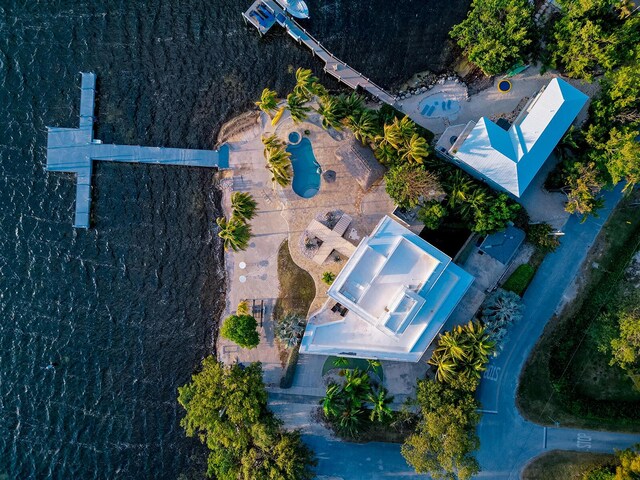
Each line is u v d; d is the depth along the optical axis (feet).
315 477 187.62
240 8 198.39
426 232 185.06
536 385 186.80
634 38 172.45
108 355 197.67
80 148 195.83
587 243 186.91
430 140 186.80
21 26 200.13
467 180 176.55
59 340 198.29
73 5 199.93
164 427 196.24
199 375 177.58
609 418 181.78
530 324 187.73
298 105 177.68
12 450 197.47
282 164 177.68
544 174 186.50
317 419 189.37
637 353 170.09
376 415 183.62
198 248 196.65
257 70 196.85
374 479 187.21
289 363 187.83
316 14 195.93
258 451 173.88
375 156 184.34
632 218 185.78
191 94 197.57
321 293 189.57
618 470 168.76
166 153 194.90
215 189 195.62
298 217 191.21
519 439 187.11
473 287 186.80
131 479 196.13
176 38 198.49
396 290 171.94
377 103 191.83
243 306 189.26
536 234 181.57
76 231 198.39
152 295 197.47
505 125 184.96
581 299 186.39
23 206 199.31
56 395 197.77
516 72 186.50
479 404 171.73
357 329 177.58
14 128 199.11
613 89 168.76
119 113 197.57
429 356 187.42
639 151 158.71
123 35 198.70
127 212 197.88
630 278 184.44
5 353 198.59
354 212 190.19
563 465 185.47
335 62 192.34
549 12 187.21
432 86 190.60
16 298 199.00
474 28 179.42
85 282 198.59
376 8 195.93
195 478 194.29
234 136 194.70
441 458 162.20
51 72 198.90
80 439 197.06
